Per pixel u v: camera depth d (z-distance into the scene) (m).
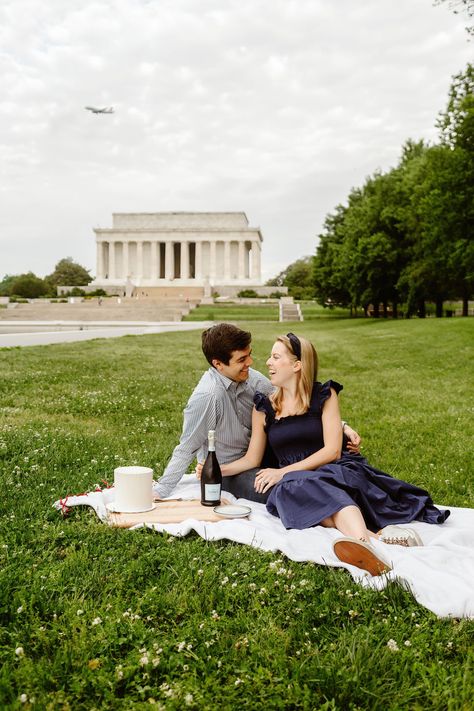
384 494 4.92
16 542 4.48
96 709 2.65
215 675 2.88
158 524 4.73
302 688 2.80
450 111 33.81
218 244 113.94
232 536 4.45
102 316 67.06
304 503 4.68
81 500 5.25
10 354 20.48
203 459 5.77
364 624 3.36
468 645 3.16
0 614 3.39
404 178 50.62
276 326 51.22
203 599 3.60
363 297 57.03
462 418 10.59
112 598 3.59
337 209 72.94
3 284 147.75
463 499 6.09
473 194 33.72
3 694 2.71
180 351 24.45
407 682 2.85
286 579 3.84
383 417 10.71
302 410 5.27
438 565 4.02
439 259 39.62
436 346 25.30
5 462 6.73
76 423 9.57
